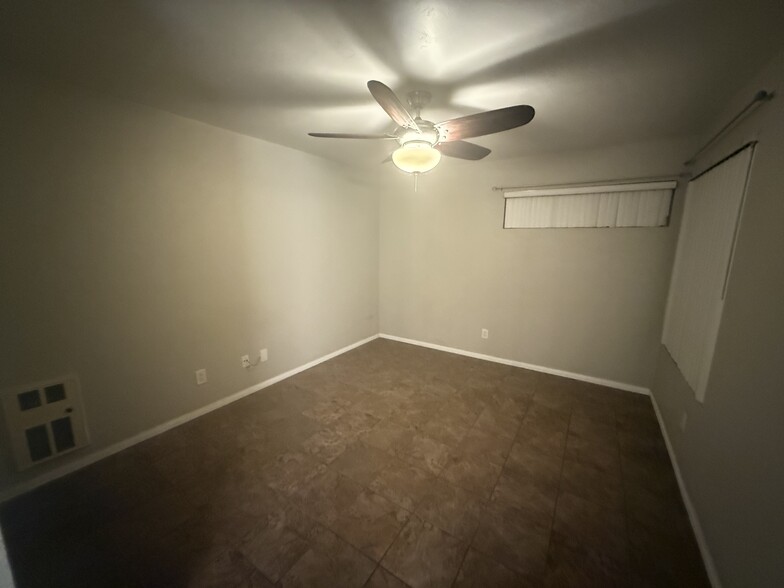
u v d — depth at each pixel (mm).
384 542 1364
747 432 1131
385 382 2922
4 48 1312
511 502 1576
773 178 1183
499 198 3150
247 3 1057
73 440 1769
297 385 2863
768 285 1126
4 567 513
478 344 3520
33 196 1558
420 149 1562
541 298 3082
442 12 1092
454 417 2338
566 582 1212
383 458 1893
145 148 1920
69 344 1726
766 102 1290
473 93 1678
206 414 2371
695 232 1998
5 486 1578
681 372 1924
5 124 1461
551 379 2988
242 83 1613
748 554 1026
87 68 1477
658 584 1206
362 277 3832
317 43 1280
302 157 2912
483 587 1193
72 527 1433
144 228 1959
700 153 2070
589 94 1688
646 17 1100
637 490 1660
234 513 1504
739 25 1122
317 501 1576
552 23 1142
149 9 1079
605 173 2631
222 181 2334
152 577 1220
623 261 2672
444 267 3604
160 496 1602
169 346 2150
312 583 1201
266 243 2701
